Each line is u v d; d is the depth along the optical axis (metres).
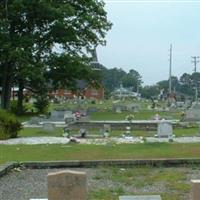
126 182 12.97
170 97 104.00
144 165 15.89
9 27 55.84
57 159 17.36
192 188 7.95
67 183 8.26
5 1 55.44
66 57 57.66
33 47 55.31
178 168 15.59
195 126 36.88
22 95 62.16
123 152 19.66
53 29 57.44
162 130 26.94
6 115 27.05
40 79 54.25
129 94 173.62
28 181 13.23
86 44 60.62
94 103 105.06
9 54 52.03
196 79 138.50
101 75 63.69
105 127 32.66
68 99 119.56
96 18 60.41
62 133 31.34
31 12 56.34
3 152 19.73
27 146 22.36
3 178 13.73
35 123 41.47
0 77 57.34
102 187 12.26
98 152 19.69
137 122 37.81
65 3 59.53
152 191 11.69
